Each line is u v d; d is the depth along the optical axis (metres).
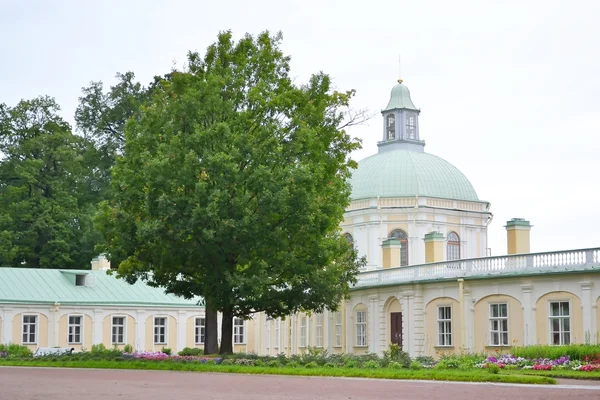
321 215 39.75
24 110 86.25
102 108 90.94
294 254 40.97
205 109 39.72
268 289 43.41
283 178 38.44
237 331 70.69
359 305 53.91
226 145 38.91
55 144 83.62
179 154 38.66
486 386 23.61
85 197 86.88
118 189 41.56
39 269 65.25
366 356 37.19
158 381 25.55
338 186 42.50
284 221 39.41
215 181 38.19
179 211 38.12
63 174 84.31
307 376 29.09
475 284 45.34
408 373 28.50
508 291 43.72
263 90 41.25
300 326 61.62
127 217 39.91
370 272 53.06
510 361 34.09
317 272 43.72
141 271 44.34
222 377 28.11
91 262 76.44
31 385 23.16
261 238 38.53
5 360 41.69
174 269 41.84
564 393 20.84
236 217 38.28
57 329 62.16
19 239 78.50
